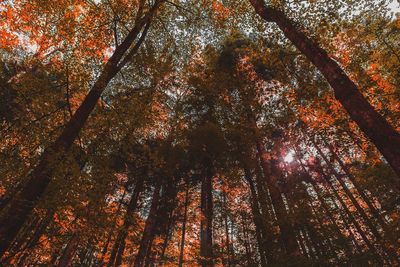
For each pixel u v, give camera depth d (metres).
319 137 14.62
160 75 9.61
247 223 10.43
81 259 11.57
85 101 6.70
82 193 5.43
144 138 12.55
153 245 18.69
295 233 9.47
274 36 8.50
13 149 6.38
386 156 3.46
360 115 3.92
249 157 14.30
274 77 14.35
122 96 8.07
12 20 7.93
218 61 16.52
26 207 5.05
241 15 9.22
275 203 10.58
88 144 7.03
